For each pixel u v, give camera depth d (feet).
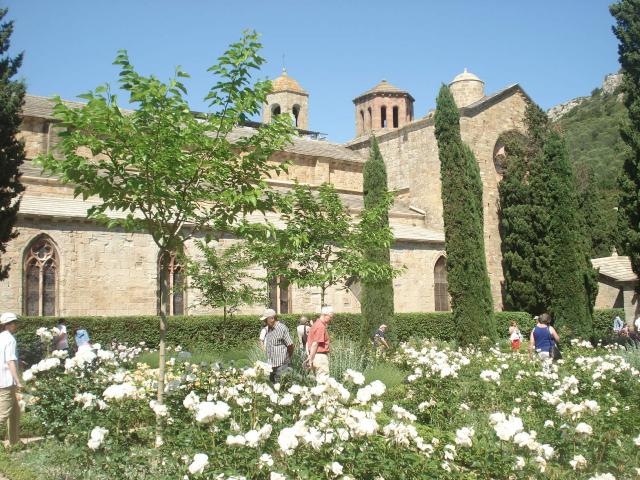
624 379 40.50
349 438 20.04
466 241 88.12
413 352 48.34
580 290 100.27
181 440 21.42
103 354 33.27
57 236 80.74
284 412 24.39
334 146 146.10
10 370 30.55
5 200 63.62
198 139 29.60
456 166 90.22
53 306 80.18
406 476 19.49
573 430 25.40
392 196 63.46
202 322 83.30
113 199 30.25
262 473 18.95
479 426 31.96
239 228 31.89
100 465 21.75
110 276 84.07
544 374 37.52
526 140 133.28
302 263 61.05
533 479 21.31
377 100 176.65
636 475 24.32
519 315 112.78
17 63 66.33
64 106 28.22
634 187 78.84
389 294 81.87
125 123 28.22
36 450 28.04
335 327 97.71
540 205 118.73
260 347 57.31
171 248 32.07
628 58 82.28
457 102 158.92
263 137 31.60
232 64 30.25
